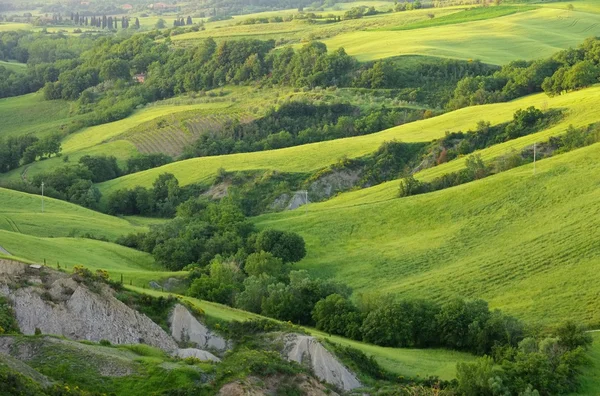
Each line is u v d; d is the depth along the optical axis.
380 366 73.88
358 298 90.12
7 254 85.44
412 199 130.88
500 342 79.75
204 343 74.12
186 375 60.06
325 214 133.88
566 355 73.69
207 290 92.75
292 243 117.44
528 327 83.19
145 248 122.31
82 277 75.25
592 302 90.38
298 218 134.62
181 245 116.44
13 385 51.62
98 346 64.38
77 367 59.81
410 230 123.75
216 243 118.56
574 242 104.38
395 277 108.50
